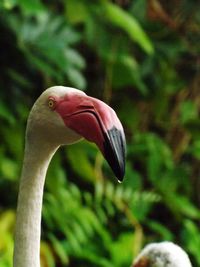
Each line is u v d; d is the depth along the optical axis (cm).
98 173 926
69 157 906
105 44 964
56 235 901
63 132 388
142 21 1041
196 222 1058
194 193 1098
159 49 1048
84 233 899
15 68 895
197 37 1094
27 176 401
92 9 916
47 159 402
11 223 844
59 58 854
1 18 858
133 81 1006
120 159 370
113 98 1062
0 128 868
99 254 905
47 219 864
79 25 1003
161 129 1107
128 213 959
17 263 397
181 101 1110
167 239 962
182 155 1116
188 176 1048
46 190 881
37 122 394
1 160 848
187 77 1105
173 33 1052
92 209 938
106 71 1004
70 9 902
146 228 1017
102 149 374
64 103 388
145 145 1031
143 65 1045
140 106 1080
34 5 789
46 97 393
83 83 877
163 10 1090
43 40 861
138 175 997
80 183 962
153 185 1040
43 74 925
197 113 1122
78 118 383
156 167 1030
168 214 1059
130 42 1036
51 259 843
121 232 973
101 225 921
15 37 870
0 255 797
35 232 400
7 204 871
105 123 376
